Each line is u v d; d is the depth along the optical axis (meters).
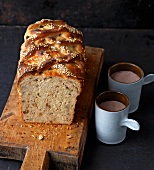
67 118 0.95
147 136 0.97
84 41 1.25
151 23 1.30
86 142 0.96
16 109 0.99
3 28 1.30
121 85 0.99
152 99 1.07
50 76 0.90
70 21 1.31
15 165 0.92
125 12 1.29
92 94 1.02
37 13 1.30
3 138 0.92
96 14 1.29
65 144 0.90
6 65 1.16
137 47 1.23
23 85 0.91
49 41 0.96
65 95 0.92
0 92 1.08
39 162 0.87
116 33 1.28
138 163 0.92
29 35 0.99
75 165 0.90
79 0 1.27
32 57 0.93
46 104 0.93
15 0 1.27
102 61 1.16
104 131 0.94
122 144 0.96
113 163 0.92
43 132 0.93
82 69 0.93
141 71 1.01
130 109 1.02
